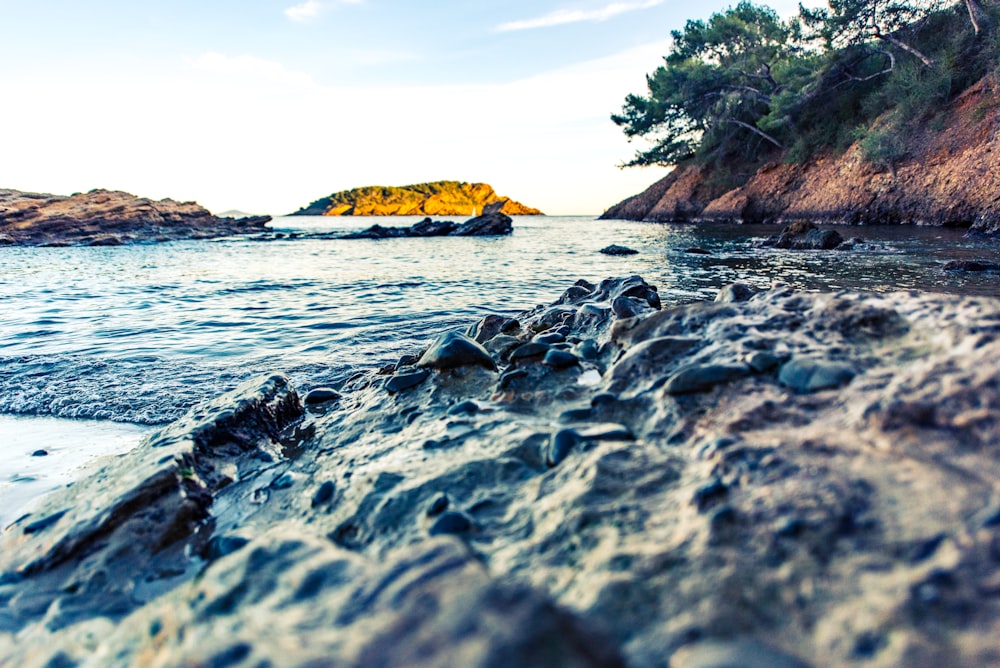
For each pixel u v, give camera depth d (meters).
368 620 1.04
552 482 1.76
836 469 1.40
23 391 4.23
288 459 2.74
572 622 0.97
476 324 4.84
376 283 11.66
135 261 20.31
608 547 1.33
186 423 2.82
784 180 31.28
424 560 1.18
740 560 1.19
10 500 2.54
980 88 20.47
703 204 39.94
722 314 2.70
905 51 26.48
